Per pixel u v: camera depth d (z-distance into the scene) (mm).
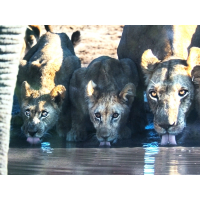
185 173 9211
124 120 12734
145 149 11672
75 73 13844
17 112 15633
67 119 13914
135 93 12812
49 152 11461
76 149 11867
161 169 9531
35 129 12711
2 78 6816
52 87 13594
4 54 6781
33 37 17188
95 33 24484
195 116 12930
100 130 12281
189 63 12234
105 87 12953
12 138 13305
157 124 11922
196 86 12375
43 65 13930
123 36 14859
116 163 10070
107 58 14125
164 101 11867
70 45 15609
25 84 13227
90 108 12625
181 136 12695
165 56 12883
